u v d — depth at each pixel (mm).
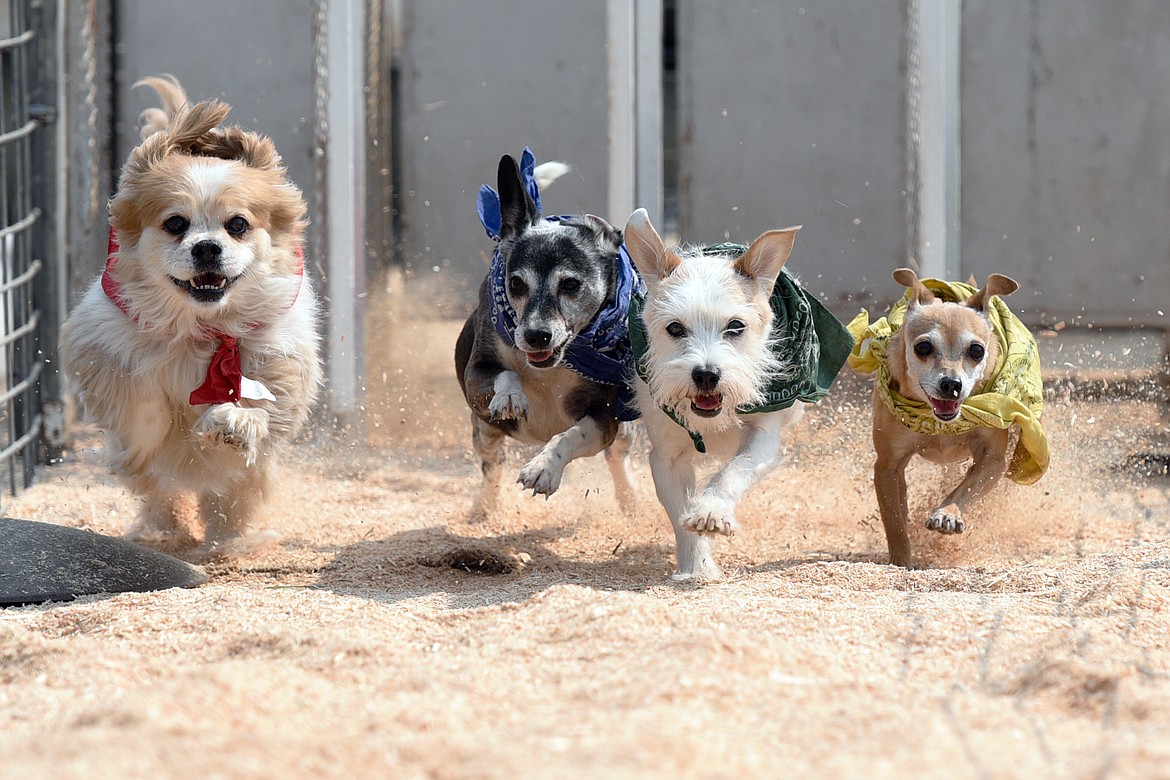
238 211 7945
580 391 8359
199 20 14414
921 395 7934
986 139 14914
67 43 13773
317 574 8148
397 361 14484
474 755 3873
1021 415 7801
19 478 11688
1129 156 14938
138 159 8016
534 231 8227
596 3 14641
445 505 10430
